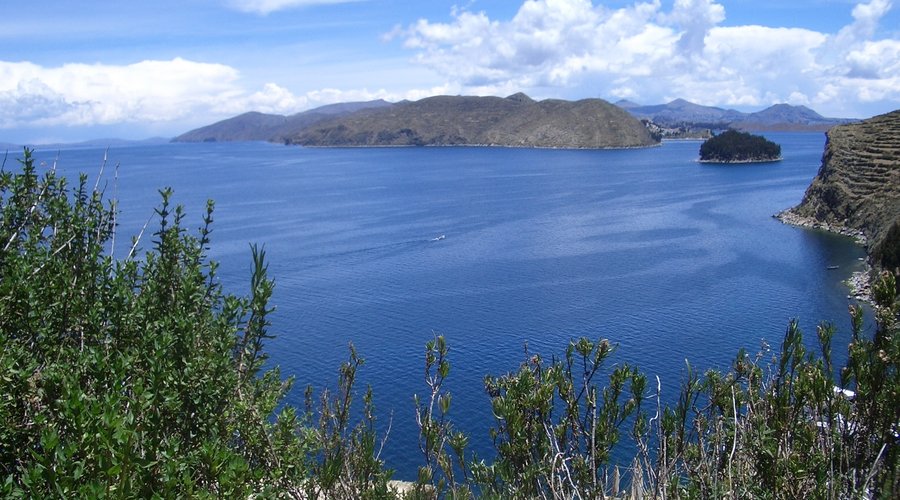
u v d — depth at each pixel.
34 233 6.76
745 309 52.03
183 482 3.89
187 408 4.96
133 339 5.91
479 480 4.66
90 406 4.09
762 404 4.68
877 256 62.34
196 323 6.02
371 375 39.38
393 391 36.53
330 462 4.75
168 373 4.81
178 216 7.38
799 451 4.25
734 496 4.09
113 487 3.58
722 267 67.62
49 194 7.43
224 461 4.14
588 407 4.61
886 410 4.08
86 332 6.08
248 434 5.11
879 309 4.31
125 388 5.07
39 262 6.39
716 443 4.48
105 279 6.52
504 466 4.48
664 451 4.33
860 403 4.22
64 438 4.34
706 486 4.25
